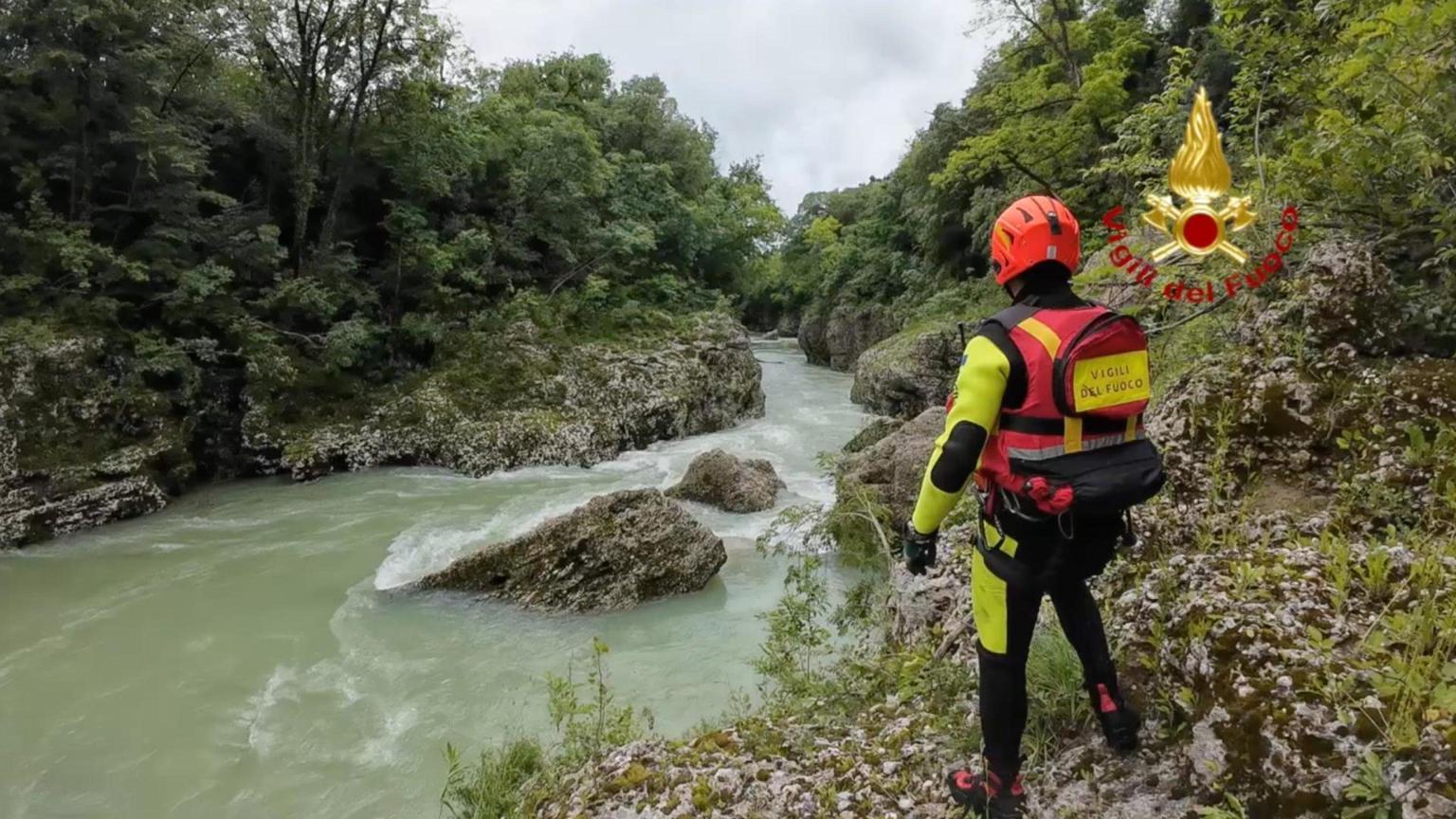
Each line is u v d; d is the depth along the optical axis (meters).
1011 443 1.99
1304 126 4.51
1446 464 2.78
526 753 4.54
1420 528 2.69
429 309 16.25
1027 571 2.06
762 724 3.49
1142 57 17.92
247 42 14.41
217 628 7.17
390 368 15.35
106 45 11.84
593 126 25.89
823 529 7.72
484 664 6.44
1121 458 1.92
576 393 15.29
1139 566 3.16
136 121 11.65
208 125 14.27
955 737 2.86
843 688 3.77
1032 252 2.01
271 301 13.58
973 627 3.58
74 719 5.71
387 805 4.68
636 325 18.25
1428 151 3.38
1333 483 3.10
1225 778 1.99
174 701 5.93
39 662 6.57
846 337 30.33
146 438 11.65
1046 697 2.68
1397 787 1.63
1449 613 2.04
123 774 5.07
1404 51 3.32
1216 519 3.15
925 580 4.39
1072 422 1.92
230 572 8.55
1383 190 3.84
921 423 9.24
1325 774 1.78
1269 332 3.60
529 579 7.62
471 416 14.20
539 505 10.95
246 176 15.93
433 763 5.08
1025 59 21.27
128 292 12.30
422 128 16.69
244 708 5.81
